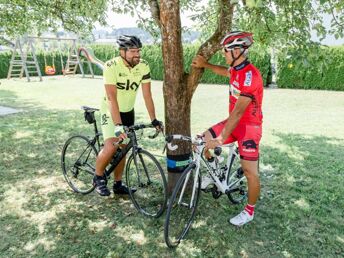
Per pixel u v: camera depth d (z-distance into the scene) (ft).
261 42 12.42
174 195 9.55
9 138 21.07
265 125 25.05
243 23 12.75
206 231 10.53
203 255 9.41
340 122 26.00
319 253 9.48
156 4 11.23
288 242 10.00
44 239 10.16
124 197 12.85
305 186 13.96
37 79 63.21
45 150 18.63
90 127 24.23
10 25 21.35
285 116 28.32
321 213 11.69
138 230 10.65
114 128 11.26
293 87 47.65
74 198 12.84
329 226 10.87
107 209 11.98
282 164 16.51
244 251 9.57
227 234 10.36
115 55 70.69
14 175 15.07
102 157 11.22
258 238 10.21
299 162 16.81
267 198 12.83
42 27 21.16
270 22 11.75
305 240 10.09
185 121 11.59
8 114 29.09
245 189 13.01
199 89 47.57
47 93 43.68
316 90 45.24
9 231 10.57
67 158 17.21
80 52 68.80
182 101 11.37
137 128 10.98
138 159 11.66
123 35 10.47
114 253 9.50
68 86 51.70
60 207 12.12
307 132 22.95
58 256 9.37
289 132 22.91
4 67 66.80
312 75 45.80
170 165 11.85
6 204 12.30
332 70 44.42
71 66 77.51
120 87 11.00
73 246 9.82
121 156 11.71
